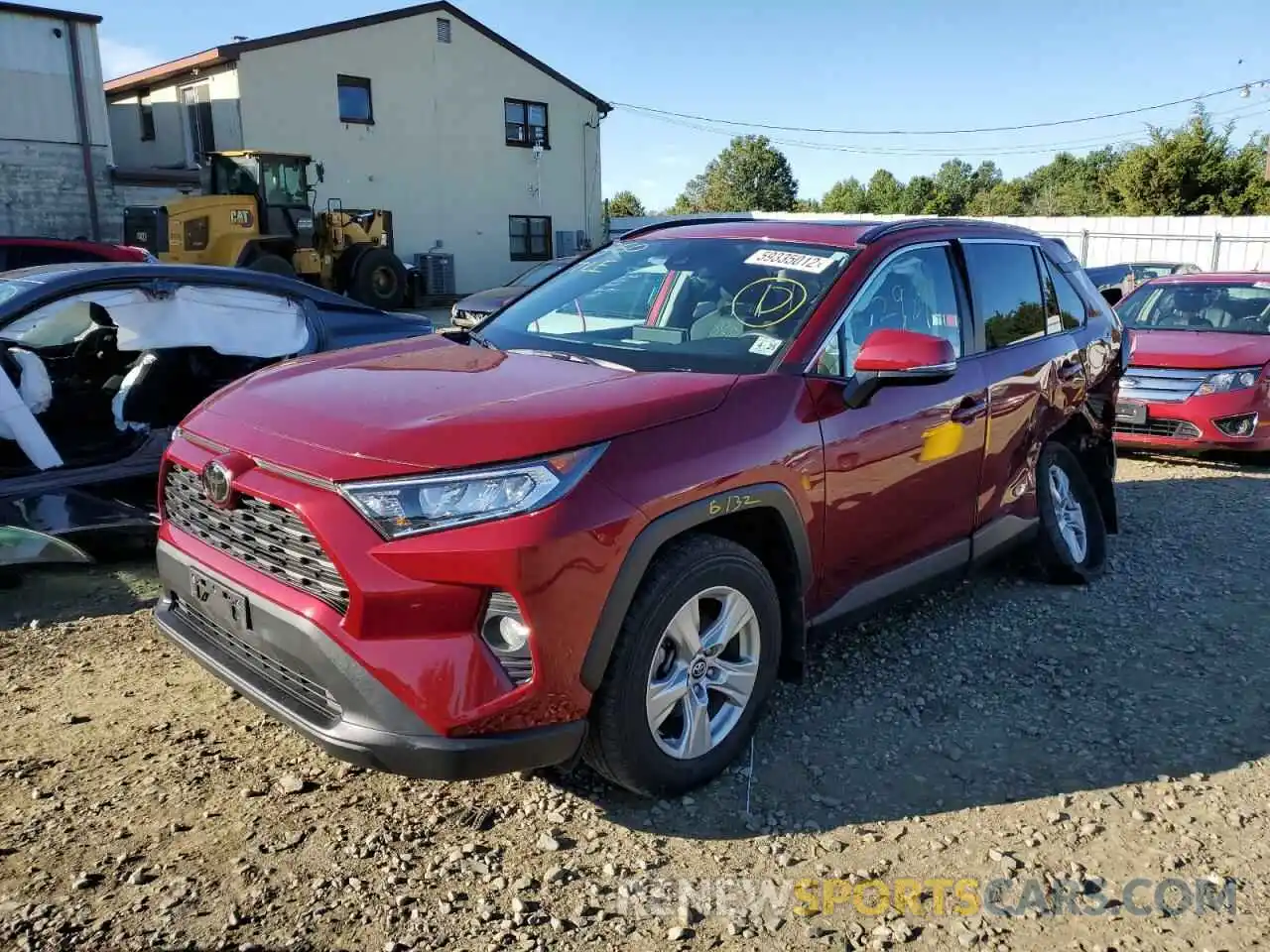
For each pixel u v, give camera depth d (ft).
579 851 9.04
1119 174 127.85
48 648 13.03
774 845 9.21
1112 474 17.65
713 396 9.77
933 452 12.33
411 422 8.71
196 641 10.02
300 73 81.30
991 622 14.75
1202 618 15.06
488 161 94.53
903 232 12.89
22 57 65.67
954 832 9.53
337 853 8.87
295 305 18.54
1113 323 17.78
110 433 16.84
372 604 7.95
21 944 7.57
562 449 8.45
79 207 69.46
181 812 9.39
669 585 9.07
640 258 13.57
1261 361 24.63
